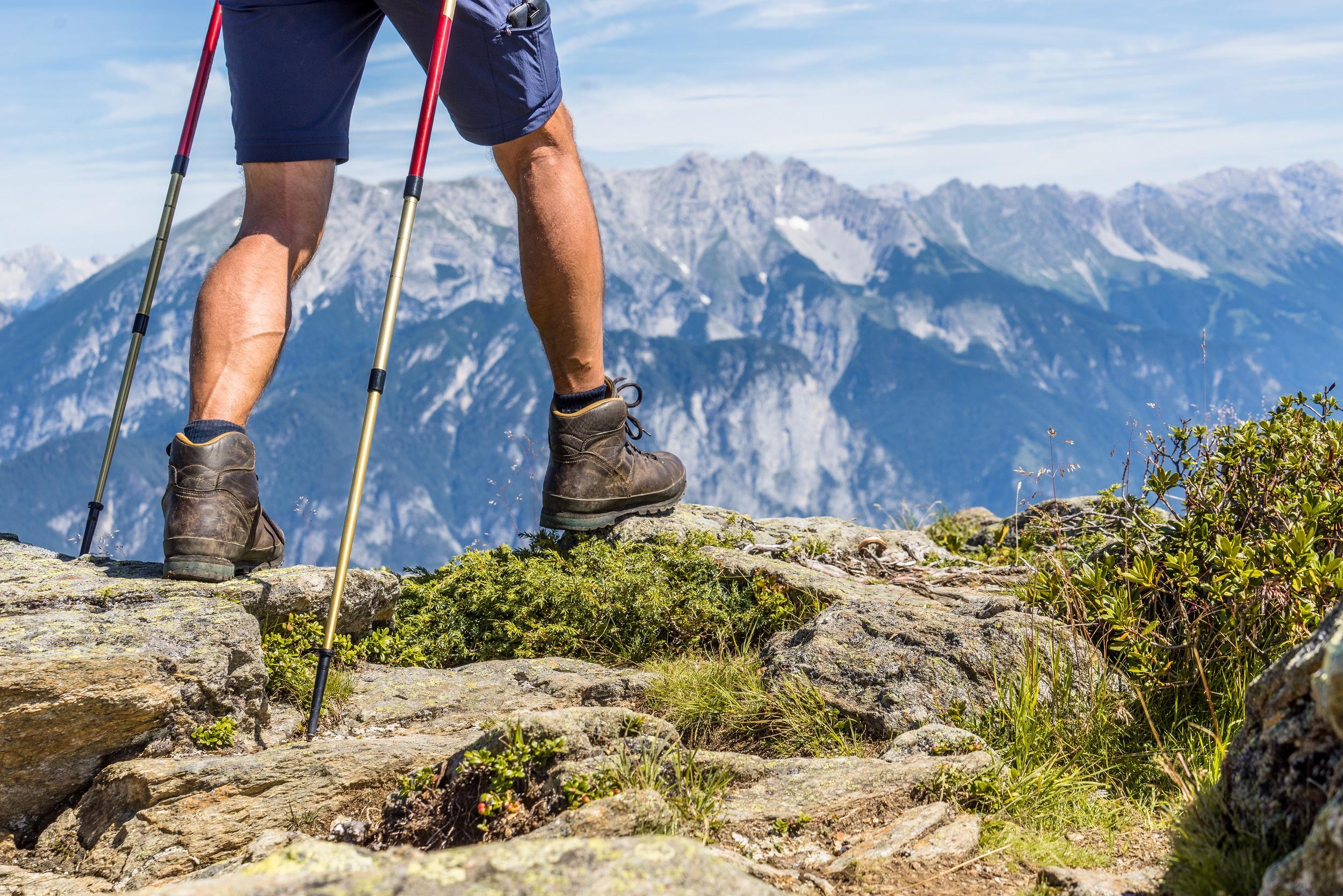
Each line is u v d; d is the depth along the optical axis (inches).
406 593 229.8
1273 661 147.4
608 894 73.4
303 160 166.1
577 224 202.7
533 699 176.1
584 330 219.0
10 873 124.1
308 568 174.1
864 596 204.7
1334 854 73.5
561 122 197.6
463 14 169.3
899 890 105.3
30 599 147.3
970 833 115.7
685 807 118.4
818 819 120.7
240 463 159.5
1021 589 182.4
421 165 157.4
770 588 213.9
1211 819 108.4
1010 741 145.6
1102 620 163.6
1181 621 162.9
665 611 209.8
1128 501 203.9
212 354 158.6
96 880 122.1
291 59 160.2
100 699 130.1
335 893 71.8
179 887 73.6
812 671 168.9
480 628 216.7
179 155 177.8
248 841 127.0
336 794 132.8
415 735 157.3
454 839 119.6
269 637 164.4
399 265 152.7
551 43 184.9
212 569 157.6
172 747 139.3
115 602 150.3
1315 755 95.1
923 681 161.5
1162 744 145.1
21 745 128.4
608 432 234.5
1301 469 168.9
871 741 157.0
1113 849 118.3
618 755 125.4
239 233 166.6
